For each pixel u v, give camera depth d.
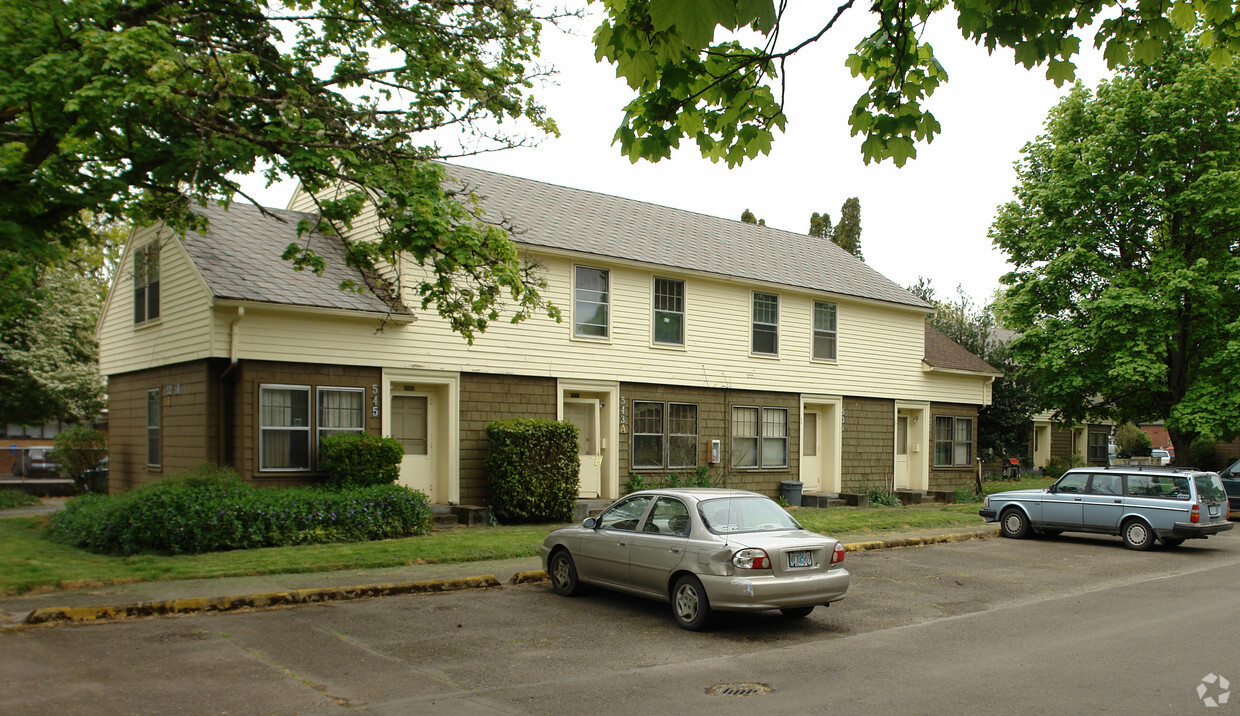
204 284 14.38
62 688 6.43
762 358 22.55
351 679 6.91
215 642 7.97
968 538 17.89
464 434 17.11
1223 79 21.70
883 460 25.58
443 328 16.88
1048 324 24.61
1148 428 63.78
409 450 16.89
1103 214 23.92
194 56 9.97
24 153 11.25
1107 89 23.92
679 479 20.52
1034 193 24.77
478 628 8.92
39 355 26.42
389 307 15.93
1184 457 24.16
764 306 22.80
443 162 20.58
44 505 24.23
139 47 9.31
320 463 15.16
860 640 8.62
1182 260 22.62
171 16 11.09
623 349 19.72
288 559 11.78
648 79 5.78
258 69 12.02
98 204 11.23
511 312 17.86
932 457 27.16
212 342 14.20
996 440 33.47
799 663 7.64
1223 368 22.33
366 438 15.02
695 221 24.91
